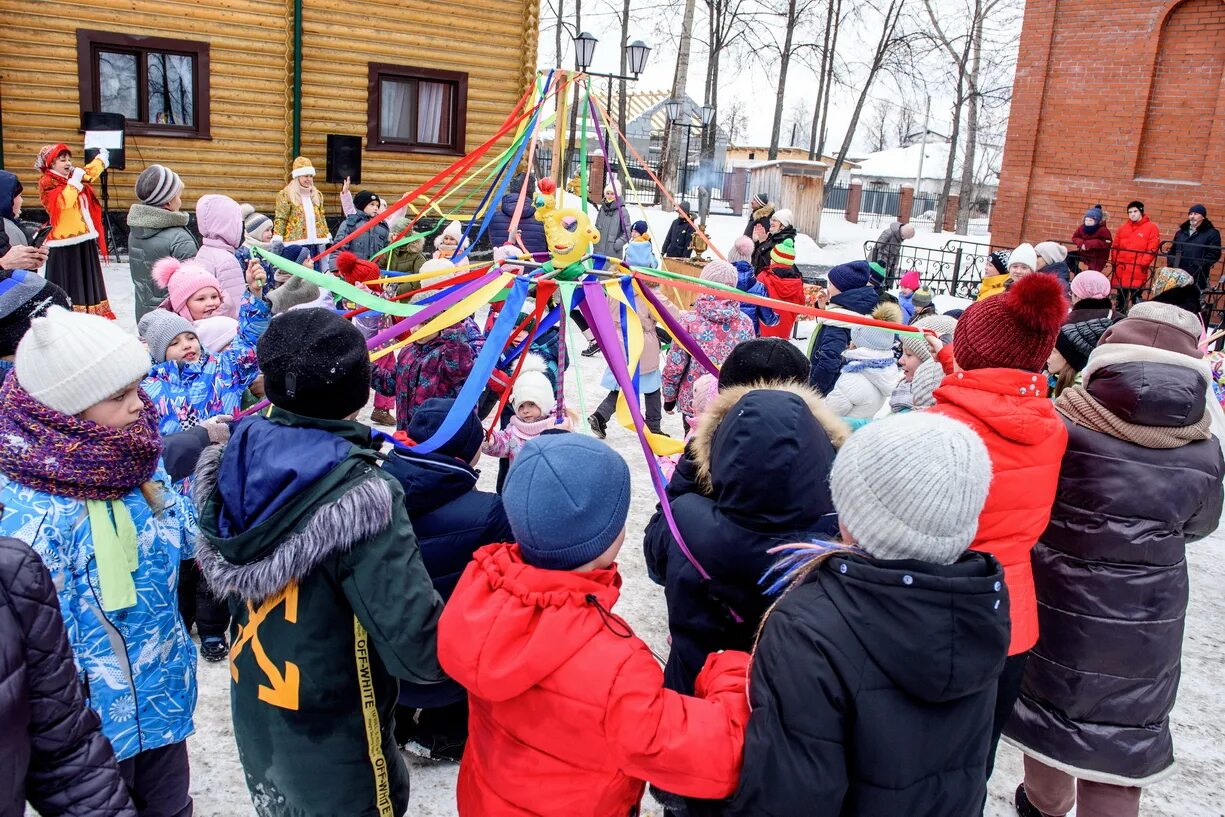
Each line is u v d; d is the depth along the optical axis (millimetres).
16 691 1343
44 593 1419
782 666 1478
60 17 10133
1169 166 12672
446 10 12094
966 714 1509
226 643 3404
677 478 2467
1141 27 12562
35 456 1807
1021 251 7195
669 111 21156
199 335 3842
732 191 25344
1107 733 2410
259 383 3564
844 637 1450
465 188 12672
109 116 9906
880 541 1479
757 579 1919
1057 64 13430
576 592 1557
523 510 1575
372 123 11922
